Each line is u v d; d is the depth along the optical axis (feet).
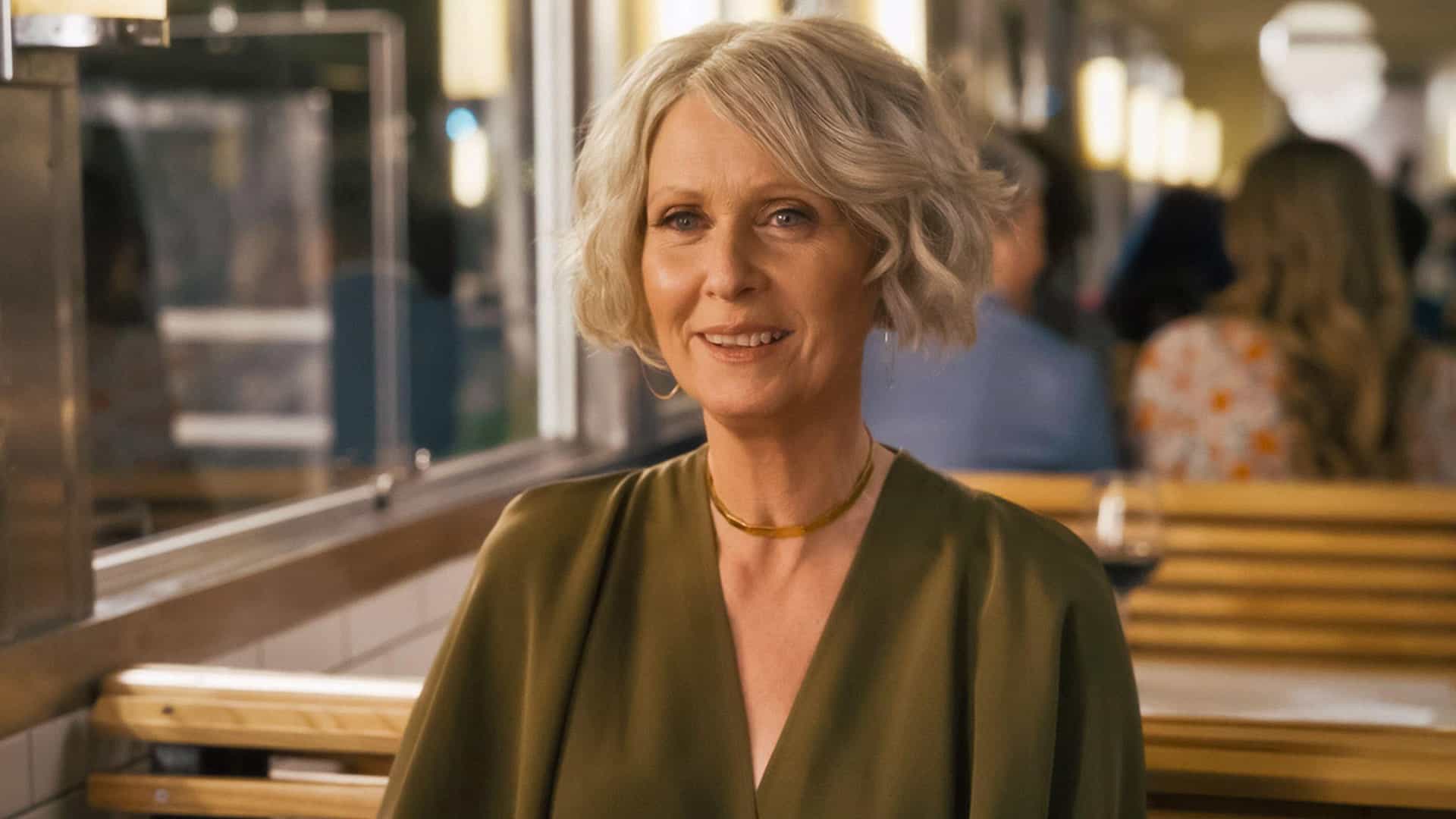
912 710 3.47
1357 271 8.54
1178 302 15.66
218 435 13.19
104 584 5.58
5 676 4.65
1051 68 23.93
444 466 8.70
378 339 10.39
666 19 10.98
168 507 8.00
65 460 5.03
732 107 3.42
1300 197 8.55
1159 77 33.01
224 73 13.93
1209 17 33.76
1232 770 4.13
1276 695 4.80
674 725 3.56
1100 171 25.32
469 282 10.31
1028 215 8.02
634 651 3.67
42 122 5.02
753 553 3.70
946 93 3.70
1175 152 35.58
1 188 4.83
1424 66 36.76
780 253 3.47
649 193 3.58
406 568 7.07
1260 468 8.06
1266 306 8.61
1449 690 4.86
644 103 3.56
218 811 4.85
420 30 10.49
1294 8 34.19
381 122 10.52
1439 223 27.27
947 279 3.56
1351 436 8.28
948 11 18.34
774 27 3.54
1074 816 3.56
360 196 10.85
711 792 3.50
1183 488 6.66
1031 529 3.69
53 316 5.02
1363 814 4.19
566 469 9.39
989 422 7.62
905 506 3.72
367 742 4.72
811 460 3.65
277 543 6.56
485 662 3.82
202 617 5.54
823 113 3.43
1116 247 25.09
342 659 6.52
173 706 4.84
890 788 3.42
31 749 4.76
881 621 3.59
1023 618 3.53
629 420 10.42
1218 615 6.61
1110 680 3.60
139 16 4.94
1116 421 10.38
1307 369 8.21
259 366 14.14
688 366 3.60
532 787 3.60
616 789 3.53
